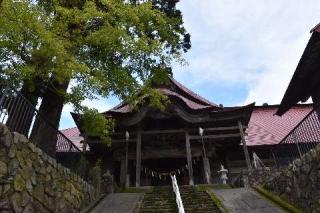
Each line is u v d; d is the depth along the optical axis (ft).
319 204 23.08
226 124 59.06
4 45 20.81
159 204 32.65
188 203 32.45
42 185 22.88
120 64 29.53
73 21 25.77
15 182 18.78
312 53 31.86
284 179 30.68
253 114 81.00
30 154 21.54
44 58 22.03
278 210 27.78
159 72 32.94
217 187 46.29
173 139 60.18
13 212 18.04
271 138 63.67
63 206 26.50
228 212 28.04
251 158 61.00
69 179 29.40
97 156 62.34
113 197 37.68
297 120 73.51
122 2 27.37
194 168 65.92
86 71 22.03
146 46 26.35
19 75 21.65
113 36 24.89
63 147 31.63
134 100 30.71
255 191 36.35
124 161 59.36
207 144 60.80
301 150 28.53
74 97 24.79
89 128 27.86
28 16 20.26
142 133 55.83
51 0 26.73
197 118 56.08
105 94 25.59
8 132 18.67
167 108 55.67
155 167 68.33
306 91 40.14
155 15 29.01
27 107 22.30
